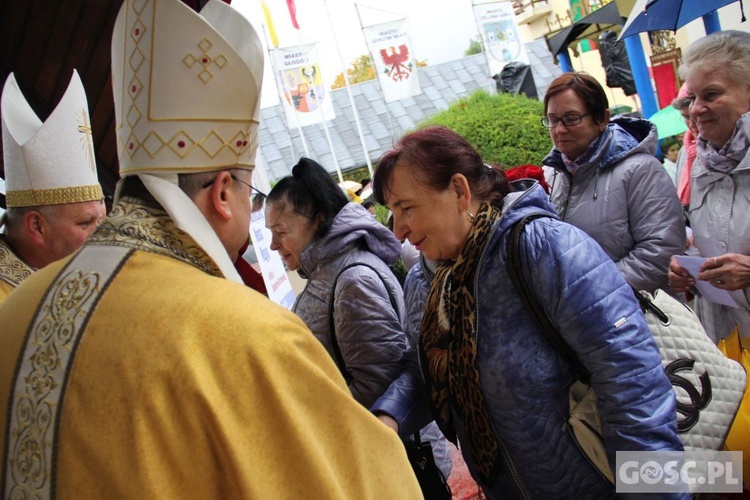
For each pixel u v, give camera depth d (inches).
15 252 73.3
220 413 32.4
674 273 92.3
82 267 37.4
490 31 412.8
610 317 52.9
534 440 56.9
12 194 72.8
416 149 58.1
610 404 52.9
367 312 77.4
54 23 114.4
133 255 37.0
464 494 116.1
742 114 86.6
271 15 383.2
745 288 86.2
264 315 35.7
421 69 659.4
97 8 109.2
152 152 38.0
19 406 35.2
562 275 53.6
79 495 32.3
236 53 39.0
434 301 64.5
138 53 38.2
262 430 33.6
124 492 31.6
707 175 92.6
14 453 35.0
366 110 614.5
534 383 56.1
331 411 36.1
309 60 390.9
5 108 72.6
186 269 37.0
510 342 56.6
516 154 299.1
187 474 32.3
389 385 77.1
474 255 57.1
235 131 40.2
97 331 34.3
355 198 244.2
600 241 99.7
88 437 32.4
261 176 150.9
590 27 326.0
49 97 131.4
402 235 61.0
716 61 86.9
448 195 58.5
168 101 37.9
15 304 38.9
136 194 39.8
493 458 59.9
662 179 96.9
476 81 641.0
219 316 34.3
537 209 58.1
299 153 576.4
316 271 83.9
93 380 33.1
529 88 413.1
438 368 63.2
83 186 73.6
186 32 37.7
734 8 240.8
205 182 39.6
